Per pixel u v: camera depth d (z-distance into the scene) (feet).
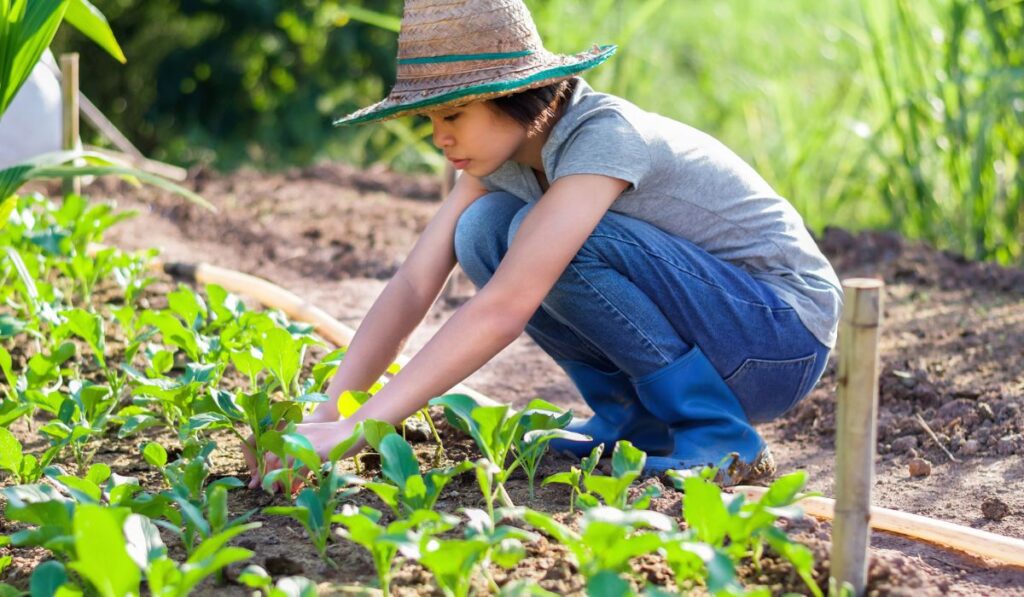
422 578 5.62
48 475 5.96
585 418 9.39
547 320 7.61
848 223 18.02
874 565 5.38
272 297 11.25
